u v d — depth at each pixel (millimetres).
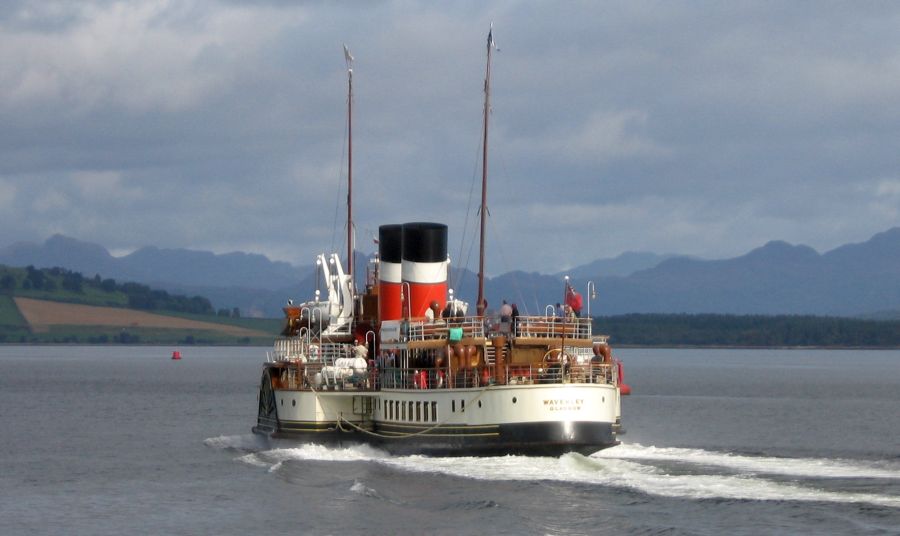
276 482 83375
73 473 95250
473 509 72875
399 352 90125
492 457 82812
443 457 84625
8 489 87000
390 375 90625
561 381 82312
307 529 70000
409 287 92500
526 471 81938
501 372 82750
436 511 72875
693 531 67688
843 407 183375
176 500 80562
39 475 94312
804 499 75750
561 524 69438
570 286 87125
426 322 87188
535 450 81812
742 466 91438
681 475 84375
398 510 73500
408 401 87625
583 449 82062
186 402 188125
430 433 85562
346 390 92500
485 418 82125
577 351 91438
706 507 73500
